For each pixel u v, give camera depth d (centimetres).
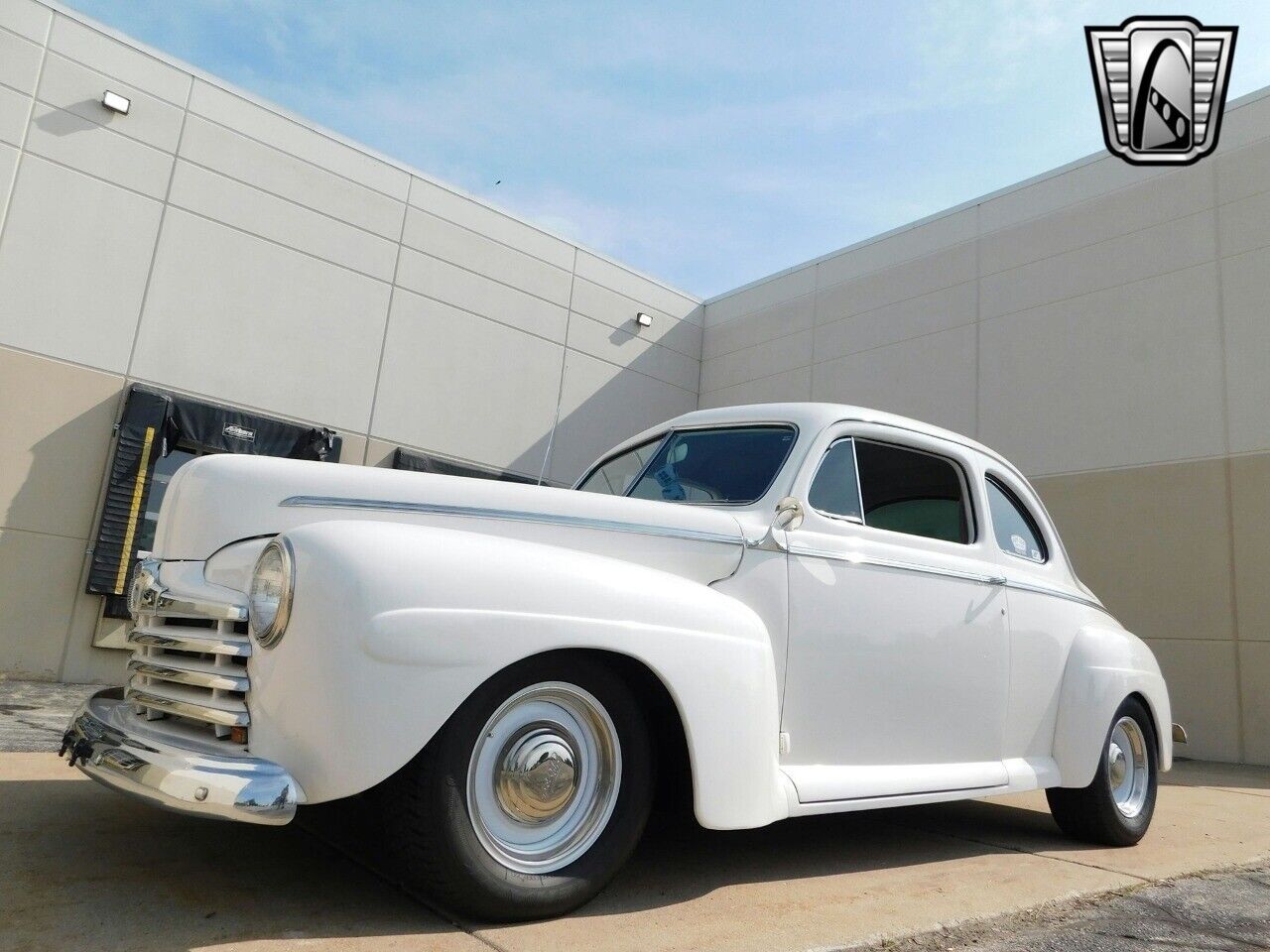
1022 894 278
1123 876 315
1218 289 857
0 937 177
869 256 1202
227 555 223
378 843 268
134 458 845
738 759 236
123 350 866
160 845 252
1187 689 823
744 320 1360
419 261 1093
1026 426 986
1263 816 482
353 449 1016
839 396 1197
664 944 203
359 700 187
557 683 216
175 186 912
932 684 316
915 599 315
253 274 958
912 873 300
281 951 180
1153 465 878
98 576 818
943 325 1095
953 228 1108
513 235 1192
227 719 197
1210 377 851
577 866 217
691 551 264
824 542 295
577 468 1225
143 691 224
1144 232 921
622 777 225
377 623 190
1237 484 819
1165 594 849
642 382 1323
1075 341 961
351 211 1041
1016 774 342
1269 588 785
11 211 814
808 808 261
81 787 323
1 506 791
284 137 994
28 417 810
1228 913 272
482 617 201
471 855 198
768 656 251
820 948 211
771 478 303
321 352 1002
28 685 758
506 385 1161
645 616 226
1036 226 1019
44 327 824
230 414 912
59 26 854
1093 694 376
